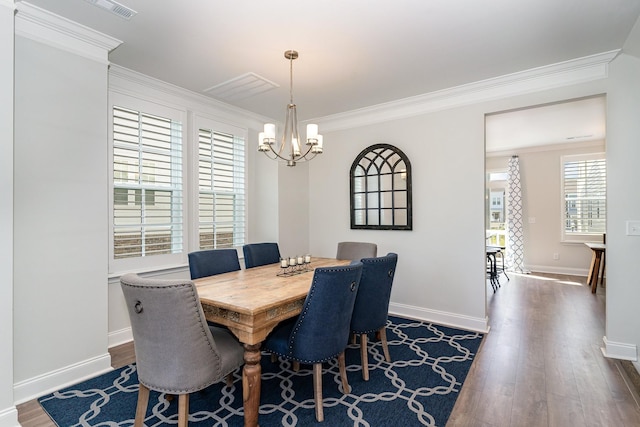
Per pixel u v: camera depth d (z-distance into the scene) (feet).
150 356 5.51
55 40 7.73
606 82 9.36
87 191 8.33
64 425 6.35
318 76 10.63
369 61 9.58
